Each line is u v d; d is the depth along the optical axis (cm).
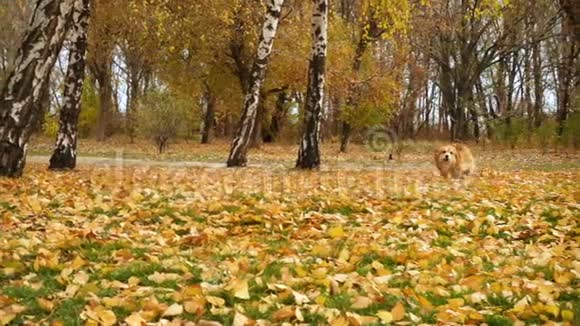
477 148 3859
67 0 1139
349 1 4138
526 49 4775
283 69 3177
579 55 3881
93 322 374
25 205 819
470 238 677
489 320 389
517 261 557
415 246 602
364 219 785
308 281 470
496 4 1386
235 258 547
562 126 3500
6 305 414
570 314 391
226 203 891
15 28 3834
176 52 3212
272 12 1744
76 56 1457
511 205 908
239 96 3628
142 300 417
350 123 3297
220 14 2720
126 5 2777
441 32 4484
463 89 4594
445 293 446
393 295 441
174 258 546
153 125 2695
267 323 379
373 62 3331
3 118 1131
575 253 568
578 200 945
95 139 4112
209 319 393
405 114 4909
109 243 608
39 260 518
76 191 994
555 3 4369
